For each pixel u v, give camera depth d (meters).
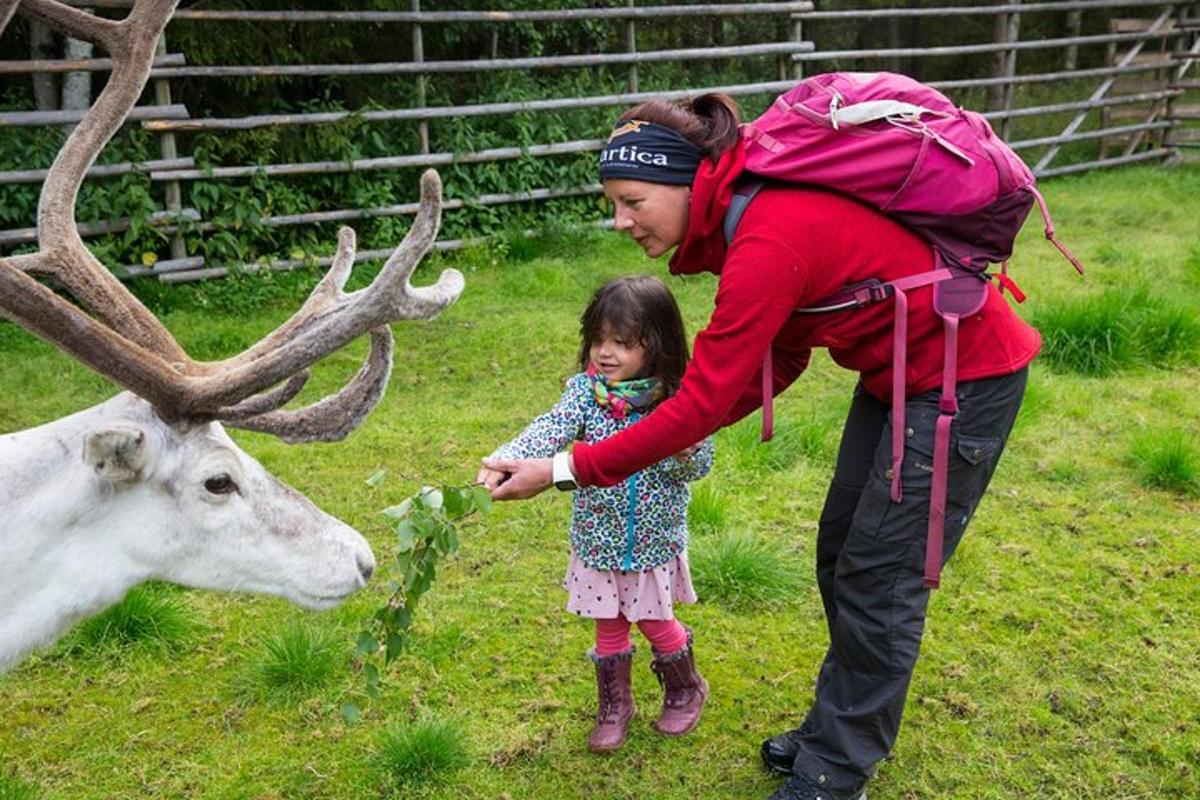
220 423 2.77
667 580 3.11
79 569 2.61
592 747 3.20
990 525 4.48
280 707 3.44
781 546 4.32
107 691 3.54
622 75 11.21
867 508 2.63
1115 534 4.41
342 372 6.42
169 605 3.84
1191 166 12.63
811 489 4.88
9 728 3.35
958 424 2.54
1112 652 3.63
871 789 3.04
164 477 2.63
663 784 3.09
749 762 3.17
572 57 9.55
